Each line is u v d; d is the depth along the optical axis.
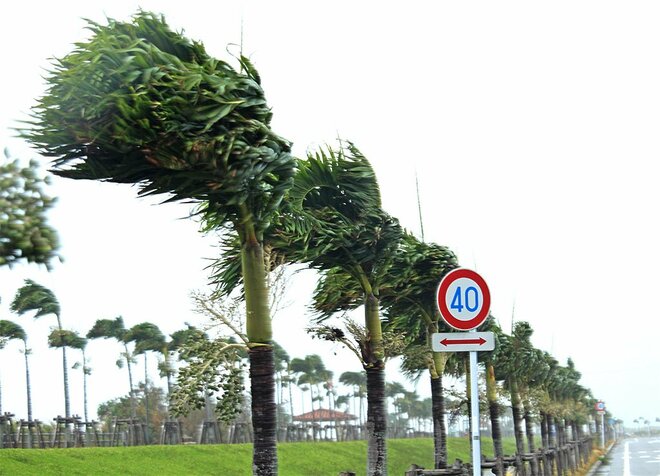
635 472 48.94
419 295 19.59
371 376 15.13
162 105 8.60
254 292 10.34
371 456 14.87
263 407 10.23
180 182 9.48
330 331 15.16
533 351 30.12
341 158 14.18
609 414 119.00
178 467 35.50
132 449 36.00
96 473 30.89
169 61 8.89
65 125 8.70
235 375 10.50
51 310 51.31
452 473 18.70
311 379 84.31
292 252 12.85
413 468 18.81
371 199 14.45
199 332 10.66
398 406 109.56
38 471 28.94
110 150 9.15
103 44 8.69
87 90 8.45
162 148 8.84
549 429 44.88
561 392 49.47
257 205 10.18
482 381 28.25
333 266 15.01
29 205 6.79
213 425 50.12
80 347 53.84
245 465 39.59
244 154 9.12
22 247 6.60
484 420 34.62
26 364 51.88
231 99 9.07
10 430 39.31
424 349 20.42
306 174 13.93
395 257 16.80
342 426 68.62
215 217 10.57
